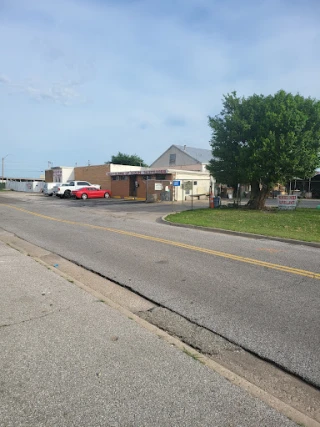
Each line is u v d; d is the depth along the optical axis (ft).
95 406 8.30
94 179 137.80
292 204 67.67
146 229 42.32
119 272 22.02
